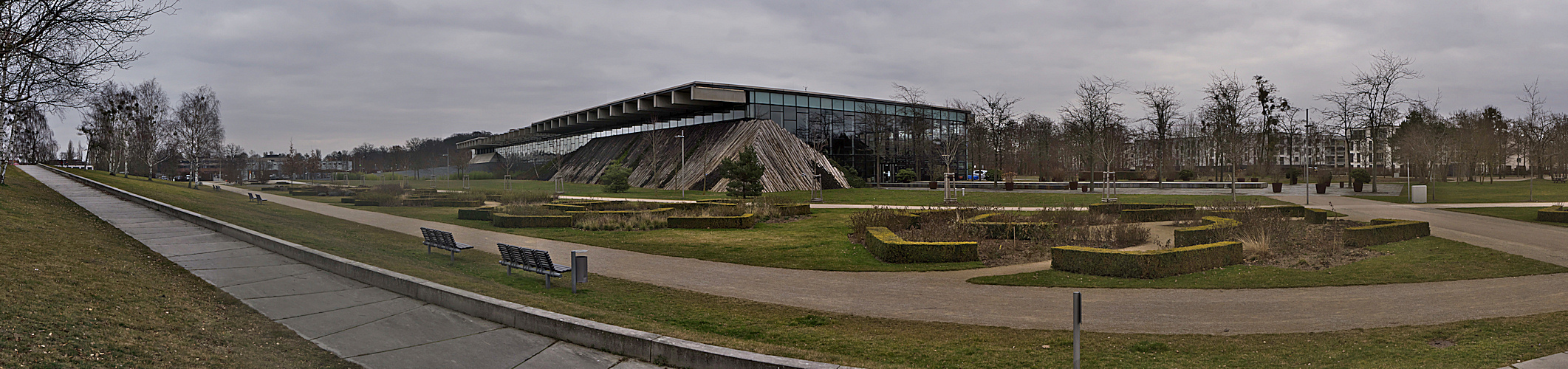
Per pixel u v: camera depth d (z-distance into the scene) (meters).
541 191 49.00
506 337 8.22
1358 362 7.18
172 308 8.50
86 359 6.12
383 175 101.31
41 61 19.50
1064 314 10.17
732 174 42.88
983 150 66.50
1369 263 14.47
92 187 35.00
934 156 62.44
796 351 7.46
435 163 132.12
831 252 17.69
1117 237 18.52
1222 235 17.59
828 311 10.52
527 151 102.31
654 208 30.97
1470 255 15.37
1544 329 8.34
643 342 7.46
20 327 6.61
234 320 8.45
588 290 11.78
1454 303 10.48
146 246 14.32
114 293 8.70
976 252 16.16
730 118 60.38
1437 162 49.50
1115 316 10.01
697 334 8.07
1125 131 61.81
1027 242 18.38
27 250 10.45
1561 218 22.66
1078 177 66.25
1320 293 11.56
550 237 20.94
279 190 56.75
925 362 7.54
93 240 13.39
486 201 38.16
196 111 63.44
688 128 65.94
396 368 6.99
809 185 53.72
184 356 6.66
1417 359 7.19
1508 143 69.62
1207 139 64.62
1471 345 7.66
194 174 63.03
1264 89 47.78
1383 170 70.19
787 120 58.53
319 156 116.06
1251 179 58.47
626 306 10.48
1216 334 8.77
